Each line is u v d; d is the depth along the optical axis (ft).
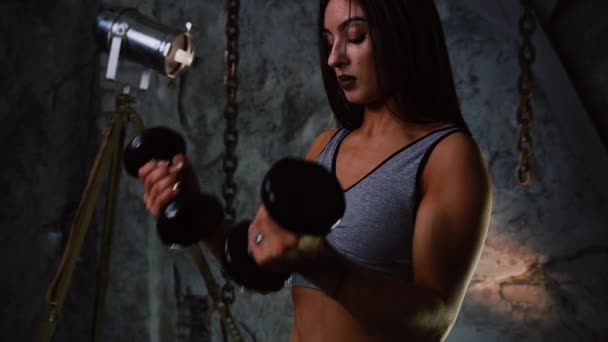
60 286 7.78
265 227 2.06
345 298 2.28
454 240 2.77
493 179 12.60
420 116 3.15
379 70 3.14
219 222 2.96
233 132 8.95
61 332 13.33
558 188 12.30
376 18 3.12
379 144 3.17
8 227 13.24
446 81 3.22
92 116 13.38
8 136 13.30
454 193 2.84
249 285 2.42
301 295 3.18
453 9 12.92
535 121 12.42
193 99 13.65
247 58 13.73
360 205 3.01
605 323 12.00
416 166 2.96
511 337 12.37
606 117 11.44
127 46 9.56
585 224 12.16
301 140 13.56
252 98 13.66
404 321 2.36
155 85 13.39
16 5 13.41
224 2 13.69
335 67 3.26
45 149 13.46
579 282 12.15
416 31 3.17
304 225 1.98
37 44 13.53
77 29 13.62
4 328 13.10
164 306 13.43
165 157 3.18
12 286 13.21
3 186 13.25
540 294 12.30
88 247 13.33
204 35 13.69
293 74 13.65
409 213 2.94
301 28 13.70
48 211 13.44
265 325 13.29
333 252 2.20
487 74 12.69
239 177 13.61
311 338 3.07
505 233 12.51
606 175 11.82
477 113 12.73
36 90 13.48
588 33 11.10
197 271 13.42
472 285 12.59
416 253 2.80
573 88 11.45
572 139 11.89
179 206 2.87
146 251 13.15
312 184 2.01
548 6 11.18
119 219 13.20
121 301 13.14
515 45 12.51
